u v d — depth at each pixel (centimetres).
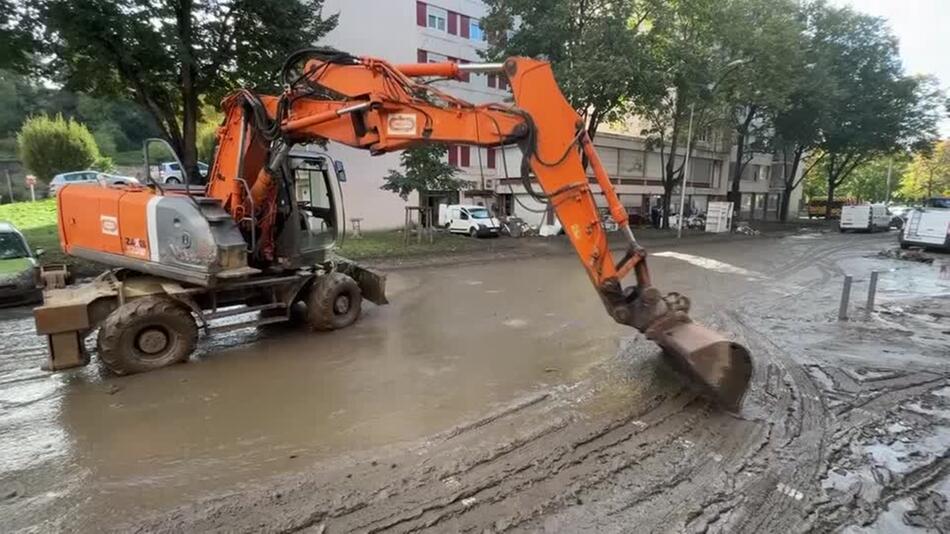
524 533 356
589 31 2147
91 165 3803
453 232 2827
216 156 806
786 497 408
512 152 3244
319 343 816
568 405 575
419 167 2159
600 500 397
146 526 358
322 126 744
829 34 3691
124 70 1428
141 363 675
